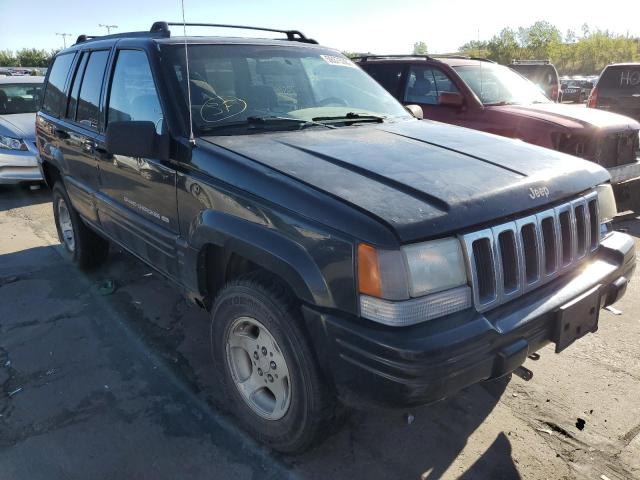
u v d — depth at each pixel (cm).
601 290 267
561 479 250
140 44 344
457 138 317
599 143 586
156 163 310
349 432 283
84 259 488
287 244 228
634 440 275
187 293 309
